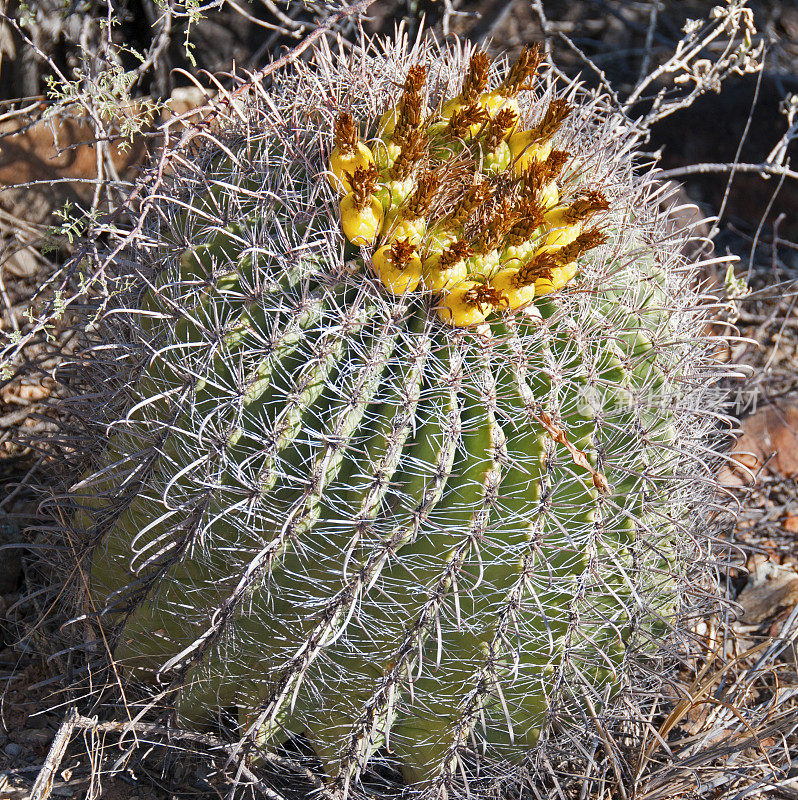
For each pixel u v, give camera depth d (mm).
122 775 2410
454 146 2172
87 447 2588
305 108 2322
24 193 3830
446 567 1950
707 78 3717
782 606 3197
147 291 2336
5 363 2461
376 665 2080
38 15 3863
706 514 2732
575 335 2057
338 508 1957
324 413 1979
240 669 2219
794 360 4203
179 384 2104
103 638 2377
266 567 2008
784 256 4660
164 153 2246
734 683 2766
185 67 4430
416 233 2008
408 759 2262
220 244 2162
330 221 2066
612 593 2113
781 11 5430
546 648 2096
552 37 5129
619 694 2324
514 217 2031
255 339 2016
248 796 2357
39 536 2828
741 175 4742
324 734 2229
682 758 2492
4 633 2779
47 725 2533
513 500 1984
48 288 3543
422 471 1940
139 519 2246
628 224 2387
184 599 2213
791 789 2588
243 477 1987
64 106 3549
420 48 2850
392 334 1968
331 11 4035
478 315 1971
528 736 2227
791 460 3697
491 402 1958
